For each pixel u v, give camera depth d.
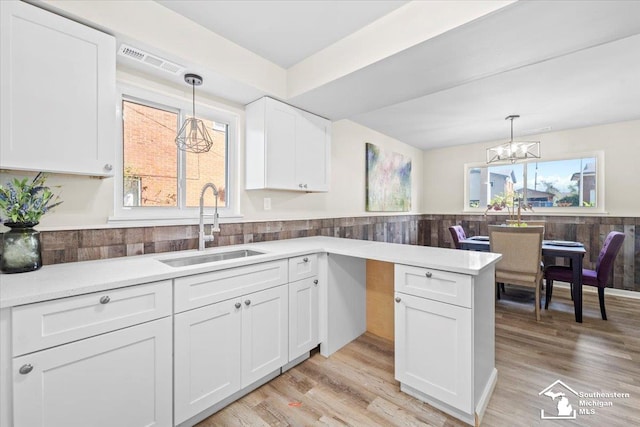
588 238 3.88
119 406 1.19
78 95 1.33
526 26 1.40
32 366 0.99
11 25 1.17
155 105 1.95
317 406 1.61
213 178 2.27
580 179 4.01
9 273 1.26
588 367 1.98
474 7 1.36
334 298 2.21
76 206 1.58
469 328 1.43
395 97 2.28
